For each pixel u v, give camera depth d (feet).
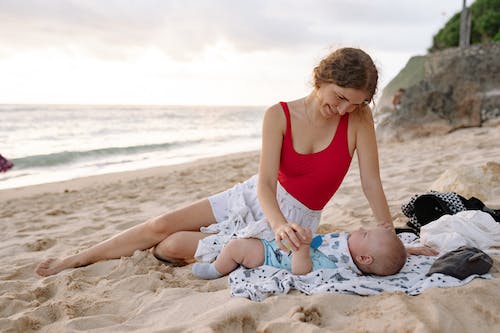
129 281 9.64
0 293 10.02
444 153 28.96
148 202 22.26
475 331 6.46
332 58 8.64
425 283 7.98
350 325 6.90
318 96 9.16
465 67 42.65
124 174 35.04
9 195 27.32
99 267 11.10
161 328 7.11
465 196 14.23
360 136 10.00
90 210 21.25
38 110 158.51
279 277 8.83
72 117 130.72
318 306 7.52
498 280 7.84
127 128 98.58
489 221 10.62
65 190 27.86
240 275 9.07
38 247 14.53
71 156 46.52
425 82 43.80
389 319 6.79
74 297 9.12
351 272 9.00
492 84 41.60
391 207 15.02
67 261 11.38
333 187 10.34
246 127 112.68
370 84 8.52
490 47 50.47
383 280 8.71
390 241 8.93
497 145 29.09
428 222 12.01
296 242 8.27
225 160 42.80
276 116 9.80
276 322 6.97
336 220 14.58
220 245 10.24
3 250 14.28
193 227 11.15
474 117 40.40
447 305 7.08
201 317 7.39
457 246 10.02
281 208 10.46
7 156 48.70
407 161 27.61
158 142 65.82
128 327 7.53
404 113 42.78
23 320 7.95
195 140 70.28
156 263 10.90
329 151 9.82
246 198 10.91
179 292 8.82
